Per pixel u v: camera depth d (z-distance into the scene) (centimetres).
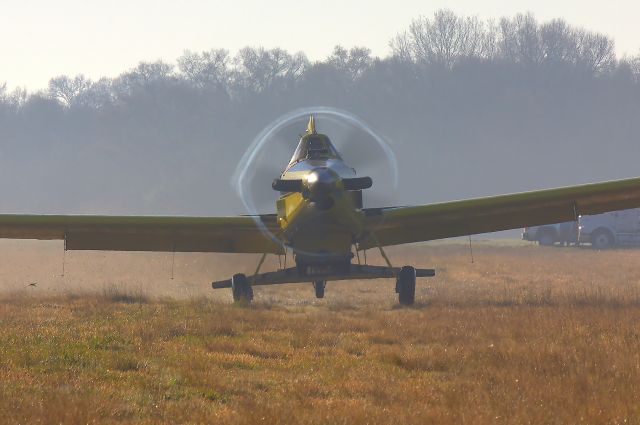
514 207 7156
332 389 3600
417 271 7188
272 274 7419
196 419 3025
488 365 3994
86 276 12225
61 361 3969
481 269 12388
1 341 4484
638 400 3256
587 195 7006
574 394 3344
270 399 3394
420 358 4206
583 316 5725
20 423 2872
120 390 3447
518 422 2972
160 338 4931
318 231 6994
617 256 15450
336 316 6206
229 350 4553
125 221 7262
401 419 3047
